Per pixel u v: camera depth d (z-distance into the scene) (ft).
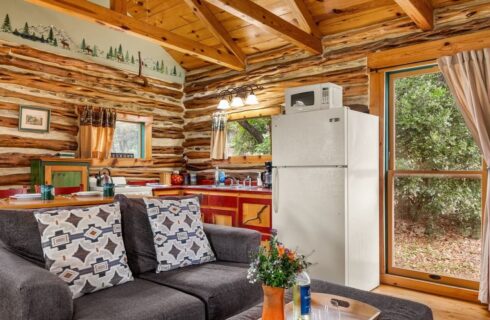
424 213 11.64
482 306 9.97
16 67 13.08
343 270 10.05
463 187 10.93
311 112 10.80
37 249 6.48
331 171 10.32
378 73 12.15
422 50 11.06
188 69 18.88
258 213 13.17
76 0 9.99
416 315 5.28
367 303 5.74
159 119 17.78
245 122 16.65
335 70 13.24
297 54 14.48
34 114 13.52
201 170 18.10
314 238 10.64
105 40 15.71
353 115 10.55
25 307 4.74
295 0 12.05
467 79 9.87
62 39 14.33
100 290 6.42
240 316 5.13
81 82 14.87
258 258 4.77
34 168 13.00
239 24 14.56
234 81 16.72
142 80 17.03
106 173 13.92
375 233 11.57
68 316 5.16
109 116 15.38
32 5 13.51
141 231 7.86
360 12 12.10
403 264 11.99
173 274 7.34
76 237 6.52
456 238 11.05
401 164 12.03
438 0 10.68
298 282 4.79
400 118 12.07
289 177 11.23
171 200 8.54
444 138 11.25
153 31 12.03
